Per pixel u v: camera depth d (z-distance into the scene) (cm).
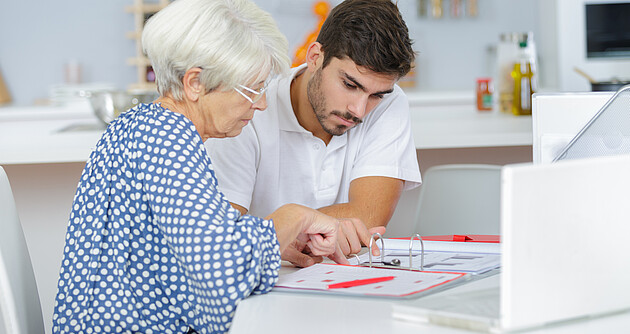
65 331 123
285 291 117
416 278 120
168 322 121
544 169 88
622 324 93
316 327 97
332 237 136
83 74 456
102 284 122
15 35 453
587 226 92
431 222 227
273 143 185
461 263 132
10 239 141
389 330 95
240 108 133
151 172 118
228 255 112
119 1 453
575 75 359
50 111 373
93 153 129
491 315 93
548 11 401
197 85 130
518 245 87
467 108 318
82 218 126
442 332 92
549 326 92
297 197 190
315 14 448
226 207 117
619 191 94
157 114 125
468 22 454
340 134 172
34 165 247
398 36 153
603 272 94
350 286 116
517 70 271
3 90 448
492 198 221
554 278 90
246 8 132
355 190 185
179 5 128
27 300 142
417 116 285
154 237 121
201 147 123
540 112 146
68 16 454
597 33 357
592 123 135
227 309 112
